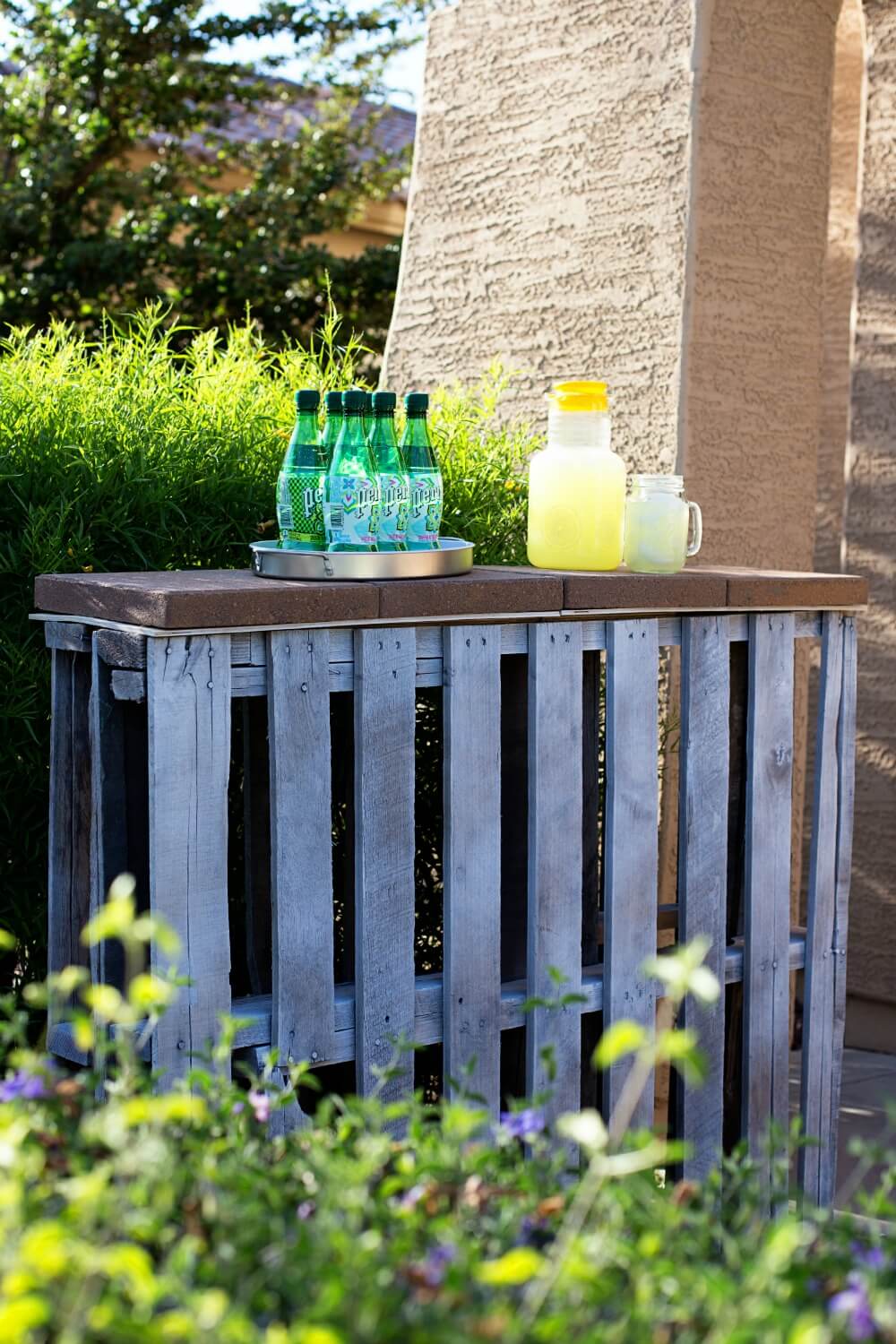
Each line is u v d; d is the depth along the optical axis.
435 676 2.20
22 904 2.48
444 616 2.15
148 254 7.16
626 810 2.38
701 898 2.49
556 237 3.60
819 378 3.62
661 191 3.38
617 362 3.47
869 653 3.77
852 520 3.78
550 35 3.60
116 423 2.58
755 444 3.49
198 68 7.61
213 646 1.97
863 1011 3.85
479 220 3.77
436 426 3.15
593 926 2.59
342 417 2.22
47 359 2.88
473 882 2.23
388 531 2.24
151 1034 1.94
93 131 7.45
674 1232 1.24
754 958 2.55
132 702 2.06
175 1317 0.94
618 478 2.49
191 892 1.96
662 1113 3.14
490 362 3.75
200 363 2.98
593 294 3.52
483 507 3.00
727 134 3.36
